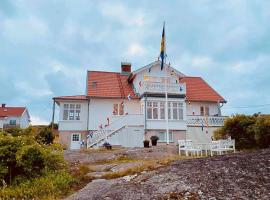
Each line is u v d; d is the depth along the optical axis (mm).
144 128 31156
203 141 32875
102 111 34031
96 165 15648
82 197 9000
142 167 11852
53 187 10297
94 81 36812
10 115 64562
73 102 33875
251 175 8383
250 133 19094
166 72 36688
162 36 28906
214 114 37156
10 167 11250
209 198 7293
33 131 19062
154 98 32469
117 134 30125
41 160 11992
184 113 32969
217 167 9320
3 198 9586
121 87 36969
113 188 9352
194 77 43406
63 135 32969
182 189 8016
